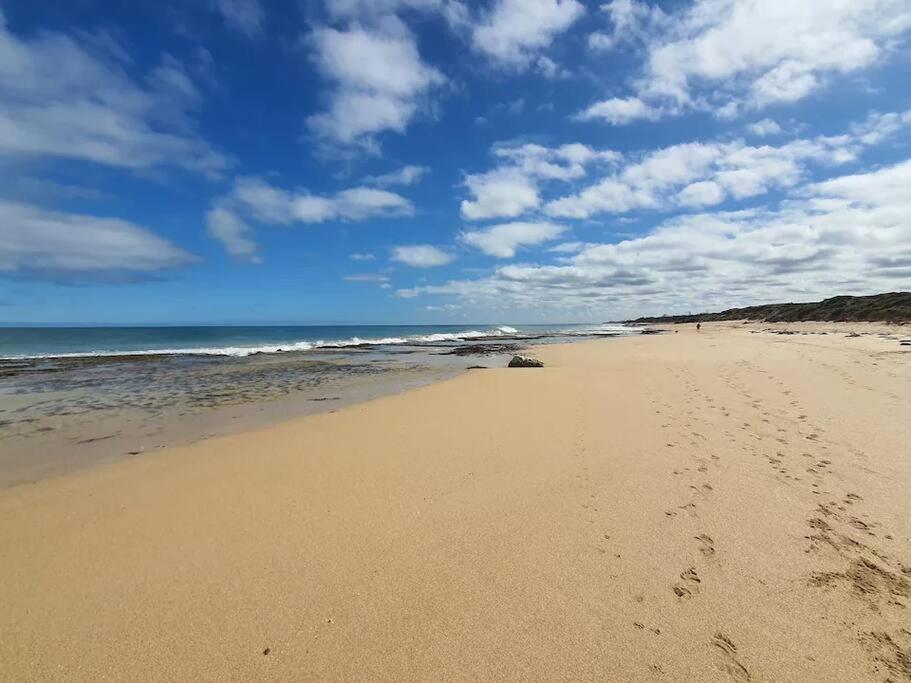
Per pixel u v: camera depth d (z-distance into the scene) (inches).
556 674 106.7
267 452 279.3
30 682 105.3
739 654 112.0
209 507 198.5
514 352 1181.1
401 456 265.7
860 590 134.7
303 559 155.9
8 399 490.9
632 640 117.0
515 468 241.8
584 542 164.9
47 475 245.6
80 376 692.1
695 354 863.1
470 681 105.1
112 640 118.6
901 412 323.0
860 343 887.1
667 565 149.6
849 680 103.9
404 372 751.1
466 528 176.6
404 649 114.7
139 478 236.7
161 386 590.6
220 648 115.6
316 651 114.3
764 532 168.6
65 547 165.3
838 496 195.8
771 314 3075.8
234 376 698.2
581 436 299.3
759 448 260.4
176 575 146.9
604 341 1578.5
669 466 237.9
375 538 169.9
